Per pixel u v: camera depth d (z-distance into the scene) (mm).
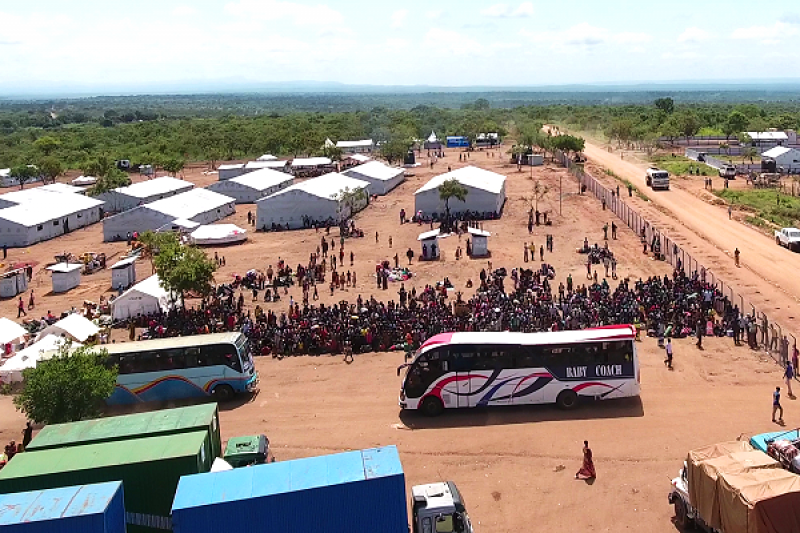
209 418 30828
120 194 119000
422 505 24625
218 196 115812
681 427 35469
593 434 35281
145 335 52125
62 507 22312
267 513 23234
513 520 28188
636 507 28656
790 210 95000
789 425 34969
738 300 57312
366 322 50125
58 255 87312
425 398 38344
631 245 77875
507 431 36156
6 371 45875
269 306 60406
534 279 60688
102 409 41688
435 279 66938
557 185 126438
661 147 181375
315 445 35531
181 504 23016
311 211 99188
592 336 38219
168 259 57250
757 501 22344
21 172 158500
